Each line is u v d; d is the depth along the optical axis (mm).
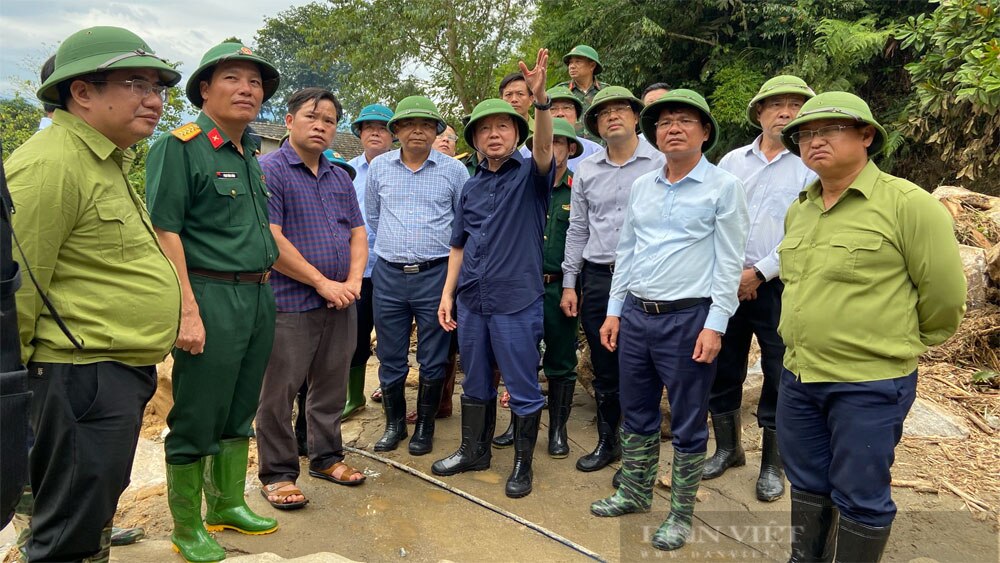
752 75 9352
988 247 4863
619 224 3527
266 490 3186
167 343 2170
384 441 3939
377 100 17141
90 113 2020
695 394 2803
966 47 5703
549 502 3283
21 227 1855
